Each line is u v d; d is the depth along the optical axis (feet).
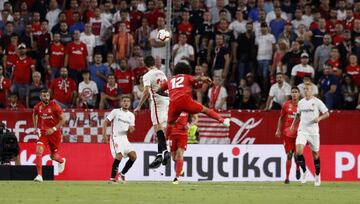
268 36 231.91
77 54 225.97
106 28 237.25
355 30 236.43
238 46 232.53
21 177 181.78
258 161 202.69
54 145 175.83
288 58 227.40
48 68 228.22
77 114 206.59
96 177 198.39
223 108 220.23
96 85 221.66
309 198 126.93
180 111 149.89
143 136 208.95
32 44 233.96
